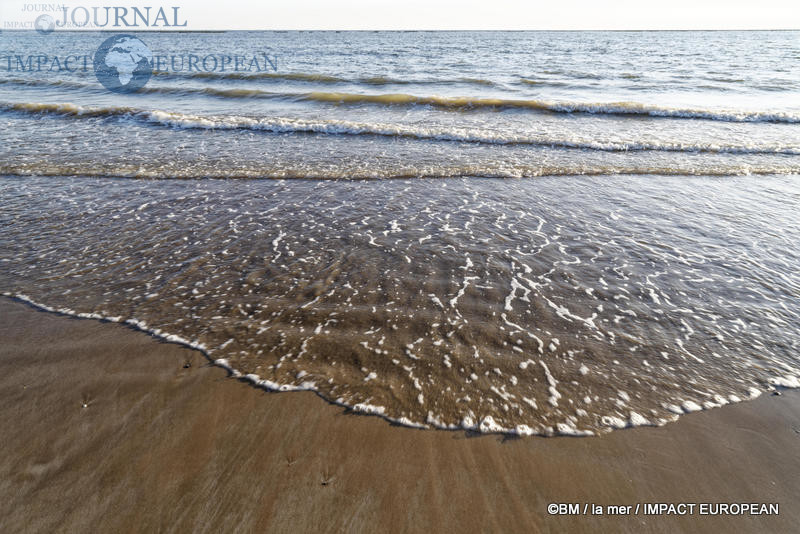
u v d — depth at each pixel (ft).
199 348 14.21
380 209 26.04
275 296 17.24
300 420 11.48
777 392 12.67
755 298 17.37
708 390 12.76
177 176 30.83
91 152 35.47
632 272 19.26
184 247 21.11
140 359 13.64
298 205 26.50
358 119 47.65
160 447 10.63
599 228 23.67
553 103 52.80
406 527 8.92
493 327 15.46
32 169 31.19
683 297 17.42
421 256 20.54
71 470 10.02
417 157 35.68
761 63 106.11
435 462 10.37
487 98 59.52
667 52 141.59
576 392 12.64
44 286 17.57
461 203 27.04
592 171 32.71
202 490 9.57
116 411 11.67
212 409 11.78
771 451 10.82
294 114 49.65
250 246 21.35
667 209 26.23
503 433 11.23
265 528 8.81
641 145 38.63
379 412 11.80
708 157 36.17
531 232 23.16
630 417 11.79
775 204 26.96
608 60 114.83
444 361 13.76
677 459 10.60
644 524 9.17
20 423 11.25
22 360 13.47
